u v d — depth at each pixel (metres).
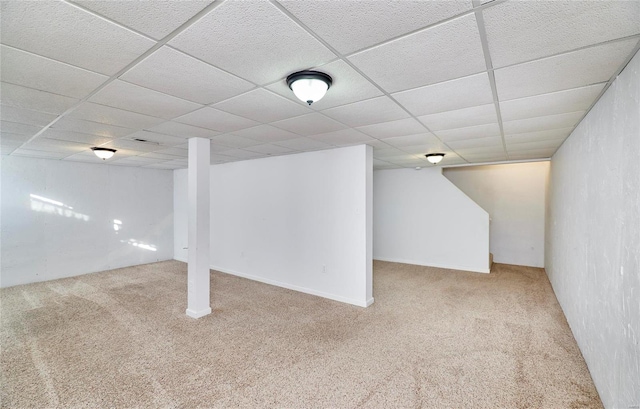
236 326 3.53
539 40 1.46
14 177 5.22
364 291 4.23
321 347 3.03
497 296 4.69
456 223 6.69
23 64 1.71
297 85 1.86
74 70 1.79
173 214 7.59
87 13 1.23
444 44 1.51
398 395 2.28
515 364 2.71
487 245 6.34
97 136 3.61
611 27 1.34
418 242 7.18
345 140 3.90
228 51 1.58
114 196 6.52
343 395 2.28
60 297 4.59
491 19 1.29
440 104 2.44
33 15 1.24
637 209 1.64
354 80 1.96
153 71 1.81
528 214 6.97
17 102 2.36
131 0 1.15
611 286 2.05
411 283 5.46
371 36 1.43
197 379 2.48
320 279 4.71
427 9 1.21
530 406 2.16
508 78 1.93
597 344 2.35
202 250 3.82
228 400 2.23
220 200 6.33
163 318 3.75
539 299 4.53
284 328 3.48
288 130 3.34
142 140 3.86
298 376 2.53
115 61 1.68
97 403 2.19
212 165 6.50
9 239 5.18
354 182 4.34
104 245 6.36
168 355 2.86
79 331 3.38
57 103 2.39
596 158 2.42
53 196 5.65
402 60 1.68
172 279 5.66
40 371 2.59
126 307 4.14
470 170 7.64
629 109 1.73
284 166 5.20
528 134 3.54
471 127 3.19
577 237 3.13
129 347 3.01
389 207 7.61
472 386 2.39
